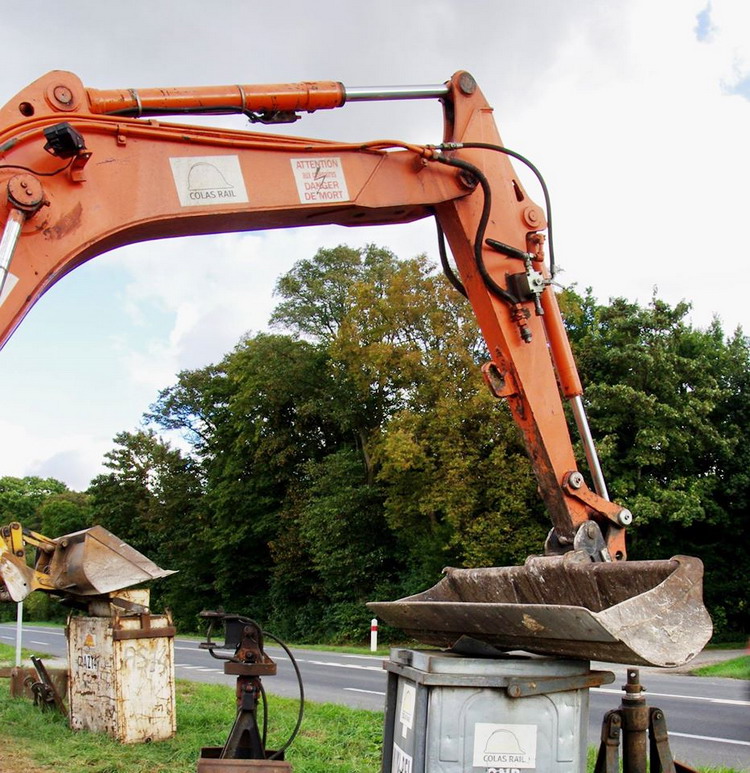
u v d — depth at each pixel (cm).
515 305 584
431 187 570
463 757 362
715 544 2506
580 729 372
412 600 553
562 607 345
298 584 3459
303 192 525
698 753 781
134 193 476
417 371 2677
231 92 514
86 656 905
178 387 4650
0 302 432
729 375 2533
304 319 3816
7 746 809
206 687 1333
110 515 4931
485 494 2473
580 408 596
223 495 3834
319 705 1068
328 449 3797
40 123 461
